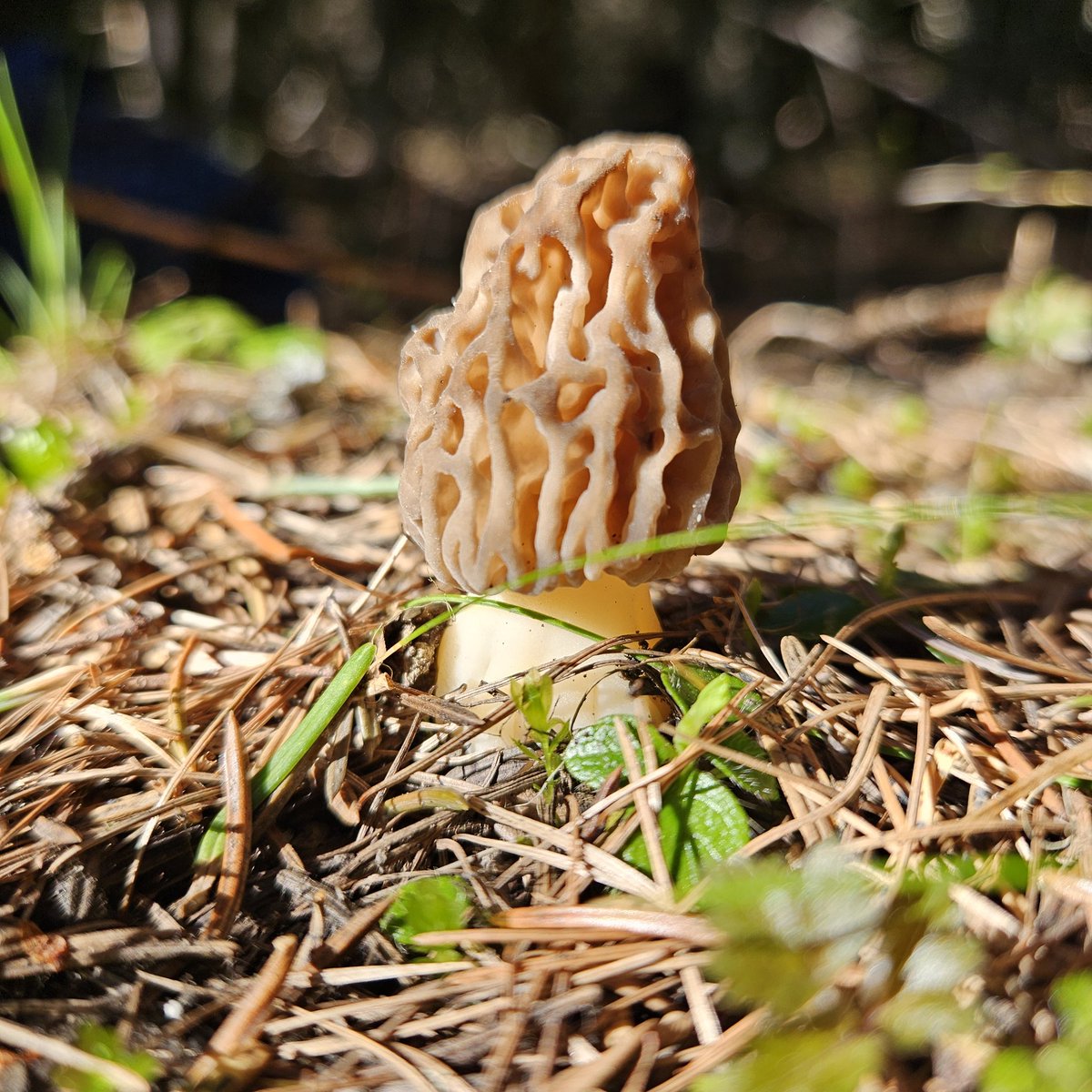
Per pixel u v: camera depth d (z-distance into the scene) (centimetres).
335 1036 8
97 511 16
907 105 49
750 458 21
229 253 31
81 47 38
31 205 23
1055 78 47
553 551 10
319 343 24
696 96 51
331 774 10
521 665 11
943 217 48
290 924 9
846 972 7
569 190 10
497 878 9
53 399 21
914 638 13
